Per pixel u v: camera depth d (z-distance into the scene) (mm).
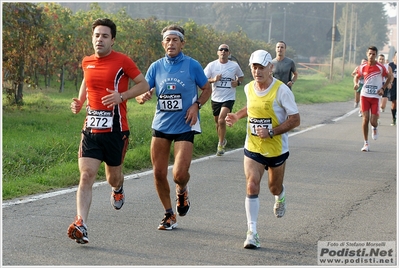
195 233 9758
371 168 16188
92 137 9289
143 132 19781
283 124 9312
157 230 9867
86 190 9016
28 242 8977
